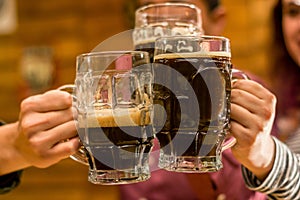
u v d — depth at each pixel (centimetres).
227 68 65
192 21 77
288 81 159
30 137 67
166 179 112
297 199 77
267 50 209
